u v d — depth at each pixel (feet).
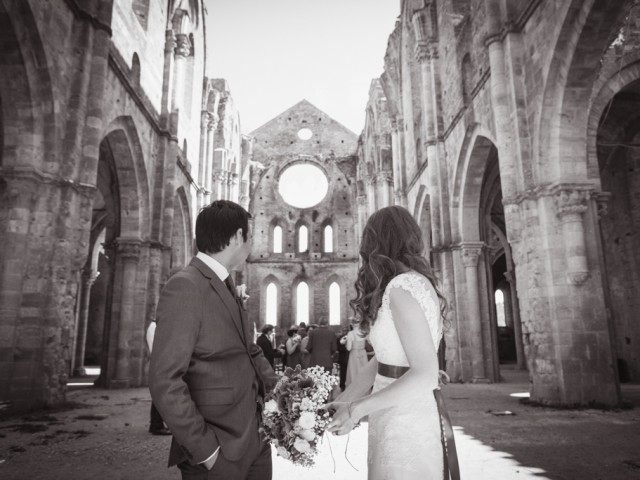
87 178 41.52
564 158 37.47
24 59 35.78
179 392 6.88
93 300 119.34
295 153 153.99
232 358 7.96
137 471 19.07
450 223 65.26
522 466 19.08
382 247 8.29
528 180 40.42
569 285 36.35
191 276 7.98
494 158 64.64
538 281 38.14
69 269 38.55
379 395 6.90
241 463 7.57
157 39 68.39
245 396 7.93
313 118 158.30
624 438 24.04
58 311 37.14
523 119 41.65
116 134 55.42
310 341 40.65
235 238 8.91
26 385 34.58
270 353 44.68
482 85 53.31
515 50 43.24
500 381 59.72
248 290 141.18
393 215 8.52
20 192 36.17
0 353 33.91
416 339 7.03
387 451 7.47
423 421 7.57
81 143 41.52
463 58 61.21
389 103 107.04
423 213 82.53
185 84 86.38
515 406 36.32
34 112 37.04
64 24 40.14
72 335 38.99
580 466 18.99
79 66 41.91
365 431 28.32
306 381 8.09
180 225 83.10
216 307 7.93
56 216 38.04
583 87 37.22
